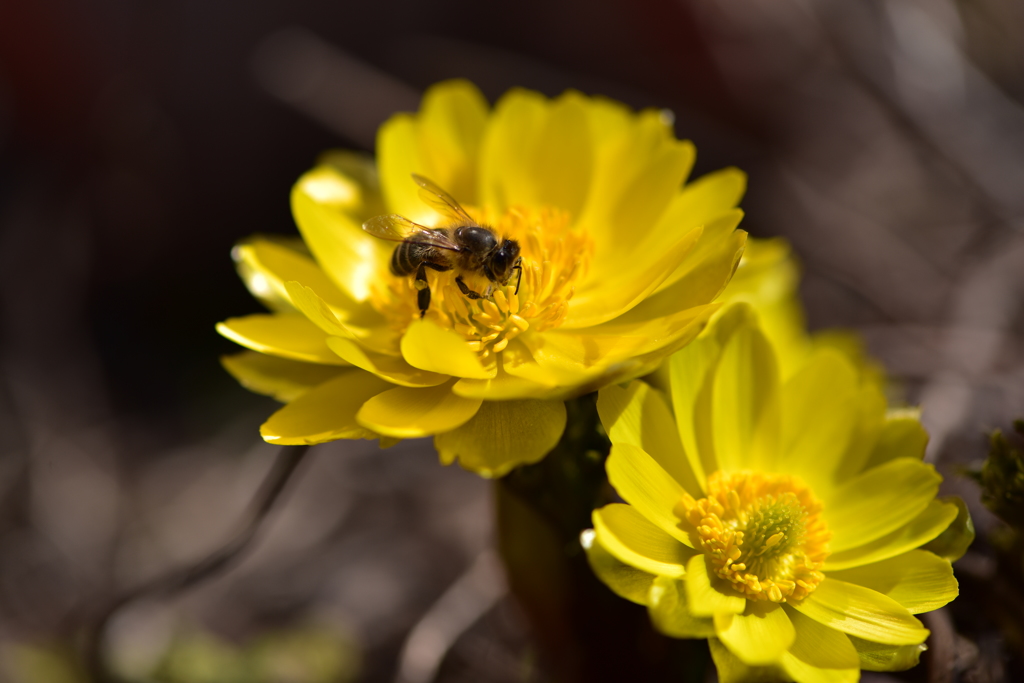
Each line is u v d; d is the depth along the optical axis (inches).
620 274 9.0
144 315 13.4
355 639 10.5
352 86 12.0
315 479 11.1
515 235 9.1
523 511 8.9
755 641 8.2
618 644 9.0
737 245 8.5
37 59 12.7
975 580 8.9
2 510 11.1
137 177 13.3
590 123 9.2
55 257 12.1
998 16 13.3
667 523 8.4
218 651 10.3
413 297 9.0
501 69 13.0
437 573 10.7
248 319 8.8
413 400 8.6
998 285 10.7
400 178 9.4
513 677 9.9
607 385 8.4
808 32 12.6
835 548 8.5
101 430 11.7
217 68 13.7
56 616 10.7
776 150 13.3
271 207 14.0
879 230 11.8
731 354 8.6
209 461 11.7
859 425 8.6
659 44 13.3
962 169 11.4
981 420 9.8
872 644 8.3
